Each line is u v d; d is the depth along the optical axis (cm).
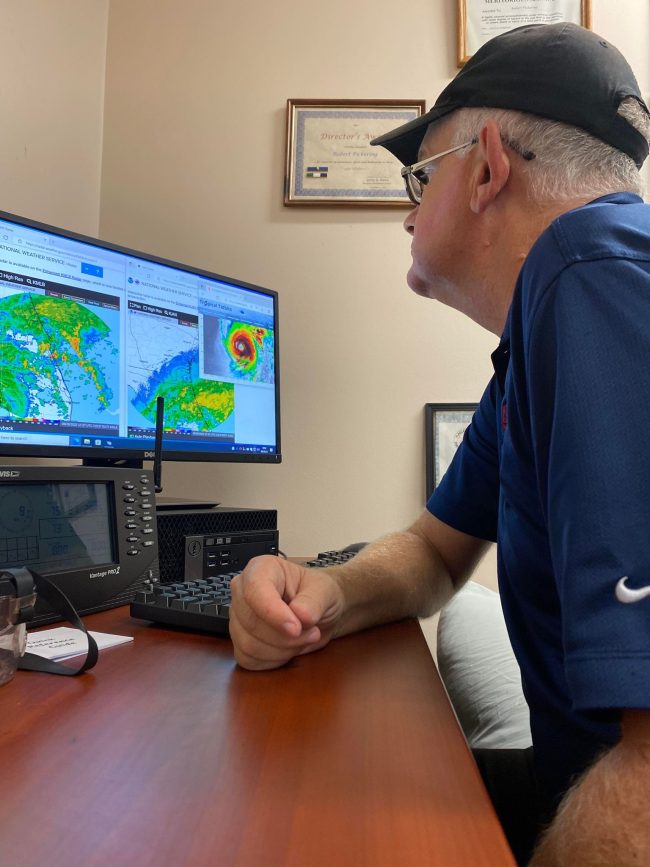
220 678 54
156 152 165
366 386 160
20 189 128
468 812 32
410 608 87
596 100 65
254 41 167
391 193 163
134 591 79
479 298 80
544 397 47
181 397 125
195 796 33
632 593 37
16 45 126
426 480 156
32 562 69
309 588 65
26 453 96
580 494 40
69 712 45
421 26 166
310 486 158
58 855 27
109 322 111
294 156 164
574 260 47
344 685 53
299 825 30
